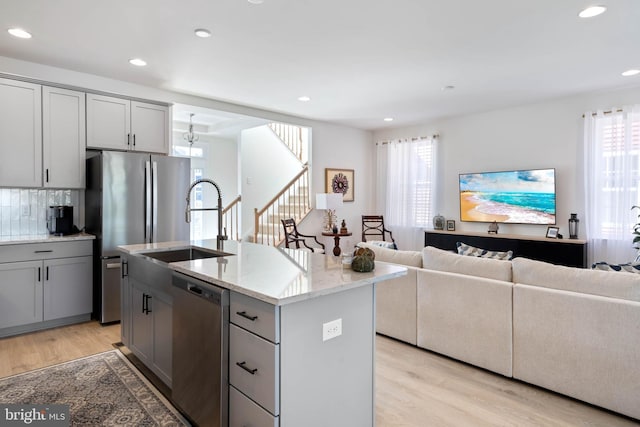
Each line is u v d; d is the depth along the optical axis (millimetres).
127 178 3867
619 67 3836
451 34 3064
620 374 2168
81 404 2312
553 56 3537
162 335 2398
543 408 2299
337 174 6895
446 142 6371
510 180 5527
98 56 3512
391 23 2869
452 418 2189
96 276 3910
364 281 1819
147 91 4441
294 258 2471
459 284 2875
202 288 1926
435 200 6441
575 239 4832
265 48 3336
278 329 1545
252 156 7305
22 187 3619
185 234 4262
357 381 1918
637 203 4453
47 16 2746
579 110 4938
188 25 2896
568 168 5039
